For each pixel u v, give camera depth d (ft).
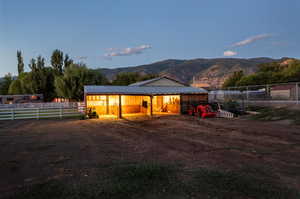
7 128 39.75
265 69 194.90
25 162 18.28
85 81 92.48
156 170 15.70
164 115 64.44
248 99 86.94
